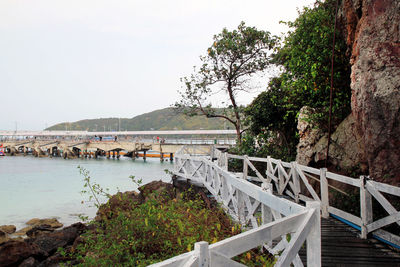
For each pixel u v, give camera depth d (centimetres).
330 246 481
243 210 494
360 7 692
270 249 355
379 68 575
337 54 845
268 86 1400
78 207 1689
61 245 965
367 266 404
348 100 850
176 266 171
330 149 812
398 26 568
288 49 1162
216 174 773
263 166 1332
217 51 1670
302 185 902
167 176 3041
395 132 533
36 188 2339
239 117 1755
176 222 414
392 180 533
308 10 996
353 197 656
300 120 970
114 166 4231
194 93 1780
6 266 786
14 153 7788
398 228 533
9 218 1472
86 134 8562
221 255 187
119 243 408
